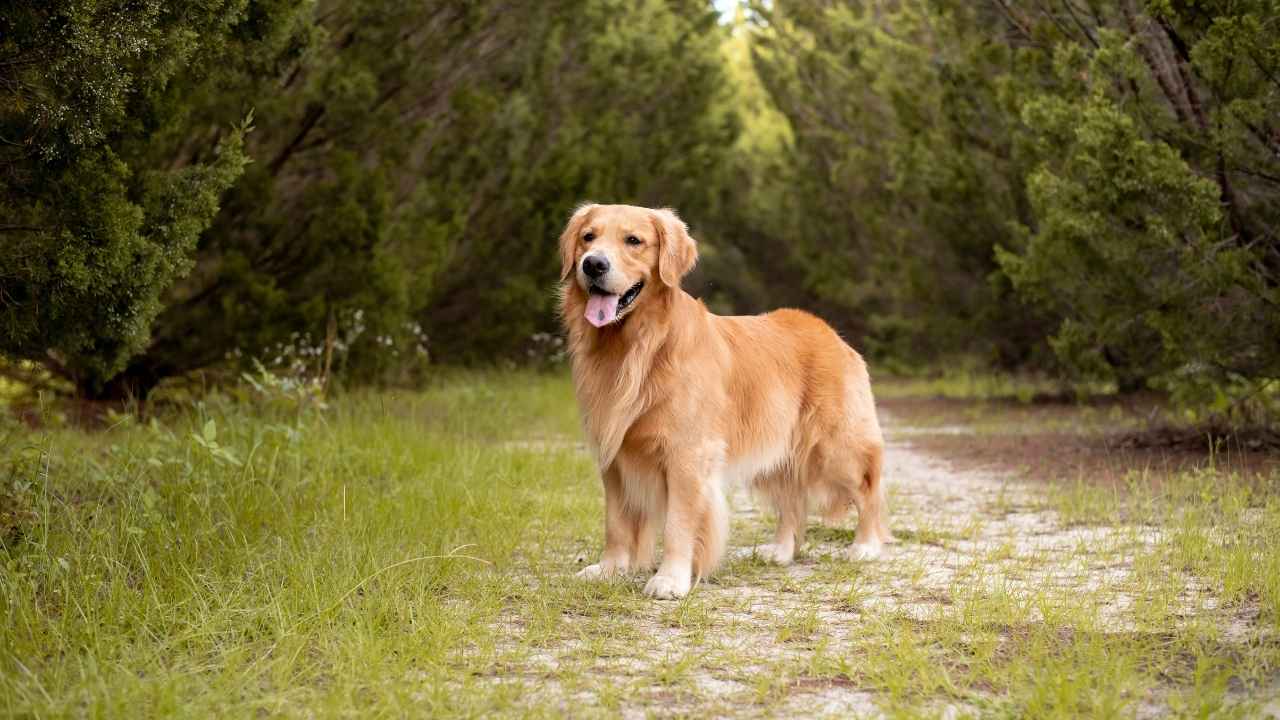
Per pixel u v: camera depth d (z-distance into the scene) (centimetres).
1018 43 1000
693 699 323
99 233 473
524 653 359
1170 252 780
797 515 551
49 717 286
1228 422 891
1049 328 1451
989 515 655
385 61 1024
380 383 1178
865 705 319
